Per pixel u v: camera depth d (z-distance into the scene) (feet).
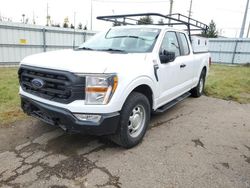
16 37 44.88
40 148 11.48
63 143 12.01
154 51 12.85
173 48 15.39
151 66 12.06
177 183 9.09
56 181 9.03
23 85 11.75
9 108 16.83
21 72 11.65
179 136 13.33
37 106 10.68
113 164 10.23
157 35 13.92
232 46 65.87
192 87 20.15
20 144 11.85
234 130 14.58
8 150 11.25
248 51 63.46
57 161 10.38
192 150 11.71
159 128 14.43
